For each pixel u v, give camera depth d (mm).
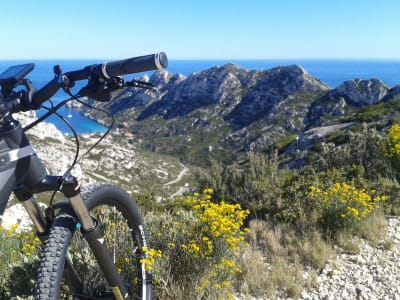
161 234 4074
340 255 5215
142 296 2947
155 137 187750
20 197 2176
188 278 3805
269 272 4613
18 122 2047
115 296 2527
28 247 4000
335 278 4547
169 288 3693
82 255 3363
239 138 159500
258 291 4180
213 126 178500
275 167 9039
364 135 9828
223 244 3898
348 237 5582
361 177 8164
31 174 2088
